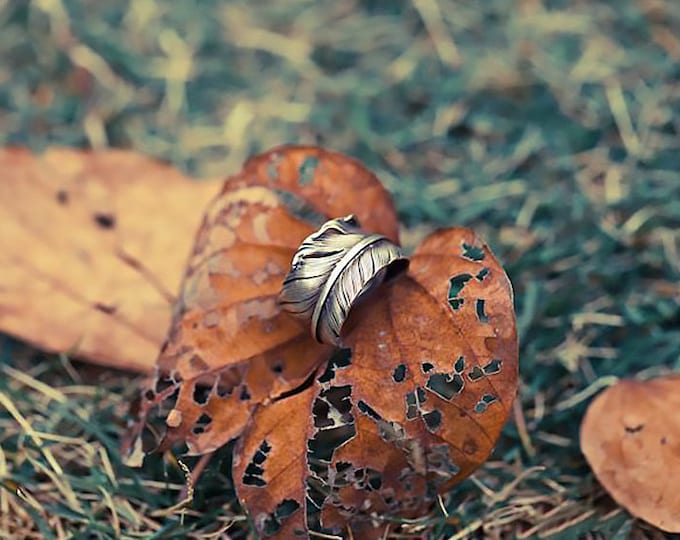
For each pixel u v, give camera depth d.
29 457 0.36
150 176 0.39
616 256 0.40
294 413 0.34
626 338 0.38
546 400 0.37
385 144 0.42
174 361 0.35
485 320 0.34
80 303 0.38
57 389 0.38
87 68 0.44
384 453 0.34
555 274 0.39
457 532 0.35
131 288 0.38
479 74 0.43
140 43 0.44
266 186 0.35
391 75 0.44
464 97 0.43
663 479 0.35
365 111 0.43
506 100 0.43
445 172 0.42
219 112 0.43
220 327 0.35
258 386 0.34
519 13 0.44
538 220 0.40
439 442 0.34
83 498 0.36
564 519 0.36
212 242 0.35
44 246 0.38
